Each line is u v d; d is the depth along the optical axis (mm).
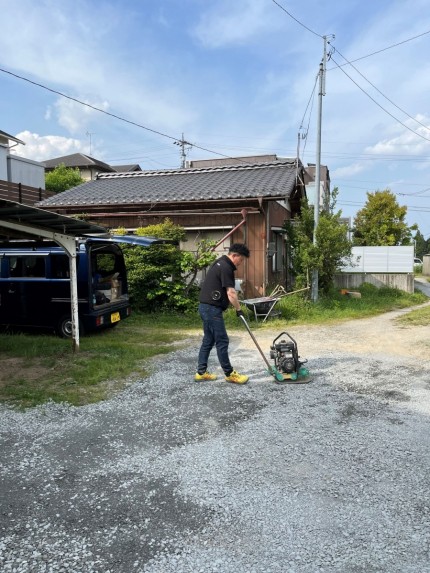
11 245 7102
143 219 11258
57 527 2232
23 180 17500
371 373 4996
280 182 11023
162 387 4523
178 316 9102
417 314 9930
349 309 10375
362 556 1989
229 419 3637
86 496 2510
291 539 2117
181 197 10695
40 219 5164
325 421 3562
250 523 2248
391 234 21781
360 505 2385
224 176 13031
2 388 4441
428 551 2016
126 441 3229
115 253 7742
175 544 2094
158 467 2836
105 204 11180
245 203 10516
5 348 6148
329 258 10484
